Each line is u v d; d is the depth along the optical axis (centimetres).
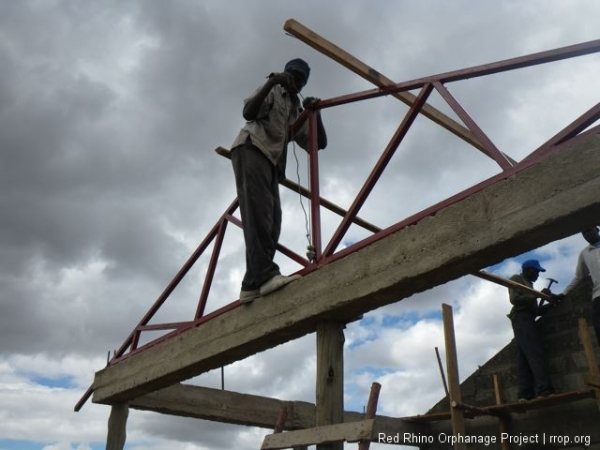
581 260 655
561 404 646
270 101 494
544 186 310
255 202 474
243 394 741
